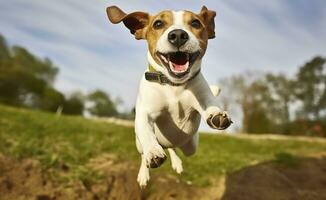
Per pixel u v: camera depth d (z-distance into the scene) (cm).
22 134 81
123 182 66
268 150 104
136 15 42
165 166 75
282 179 77
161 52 36
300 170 85
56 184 63
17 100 435
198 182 71
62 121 105
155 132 42
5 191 59
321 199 72
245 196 69
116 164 73
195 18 39
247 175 77
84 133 93
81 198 62
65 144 81
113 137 93
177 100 39
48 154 72
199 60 38
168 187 67
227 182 73
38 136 83
